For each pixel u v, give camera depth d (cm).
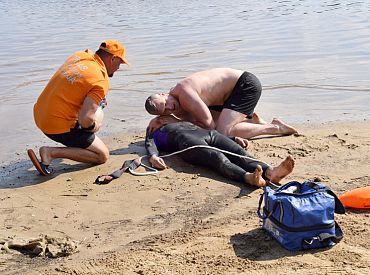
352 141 747
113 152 757
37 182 659
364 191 542
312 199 462
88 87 661
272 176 613
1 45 1672
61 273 454
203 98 750
